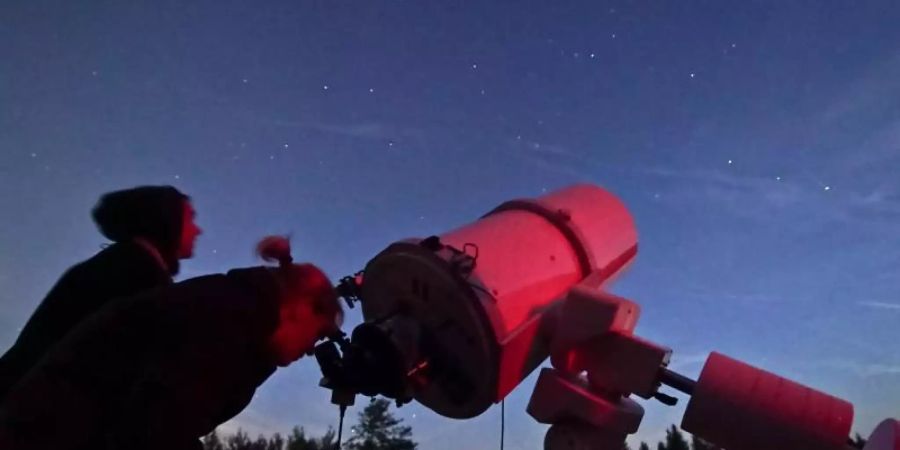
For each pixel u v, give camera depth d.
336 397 2.32
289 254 2.25
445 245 2.46
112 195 2.52
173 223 2.52
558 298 2.68
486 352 2.33
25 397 1.88
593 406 2.48
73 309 2.28
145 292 2.02
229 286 2.05
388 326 2.38
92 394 1.88
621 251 3.12
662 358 2.43
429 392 2.58
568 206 2.98
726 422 2.33
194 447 1.89
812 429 2.22
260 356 2.13
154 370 1.84
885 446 1.96
